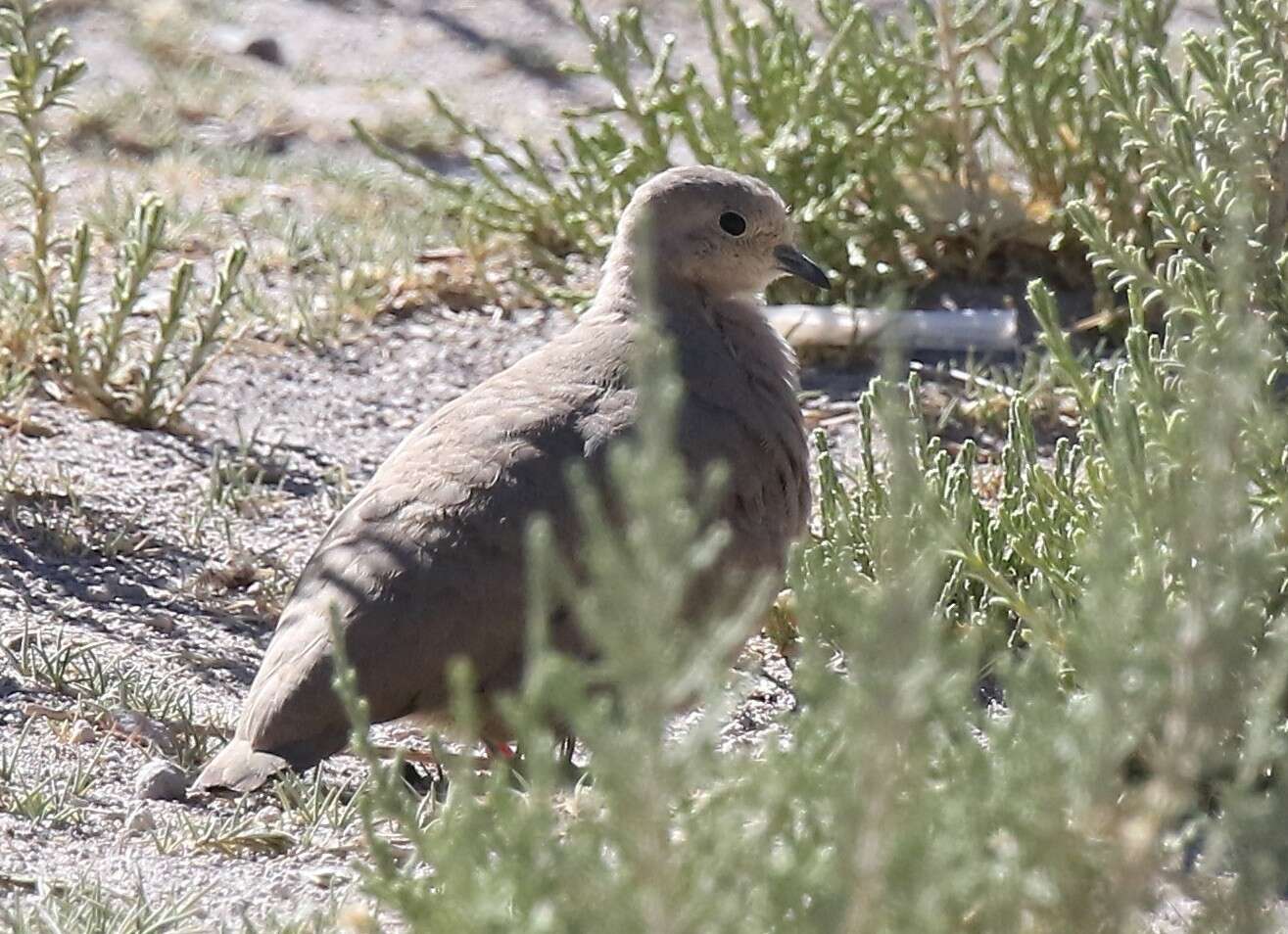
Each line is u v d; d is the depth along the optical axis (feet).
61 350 46.98
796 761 18.28
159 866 27.30
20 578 37.58
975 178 54.08
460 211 60.70
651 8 83.05
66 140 64.59
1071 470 33.22
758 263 36.24
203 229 57.93
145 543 39.78
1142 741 21.49
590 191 56.08
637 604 15.83
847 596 19.38
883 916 17.15
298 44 78.84
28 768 30.32
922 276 54.54
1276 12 34.01
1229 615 17.43
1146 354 28.96
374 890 19.42
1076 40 53.72
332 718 28.43
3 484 41.06
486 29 81.41
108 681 33.37
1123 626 17.71
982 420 47.88
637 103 55.47
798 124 54.29
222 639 36.45
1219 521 18.28
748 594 31.76
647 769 16.07
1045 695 18.94
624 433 31.12
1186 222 35.86
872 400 35.35
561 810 27.68
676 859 17.25
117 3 78.38
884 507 34.14
